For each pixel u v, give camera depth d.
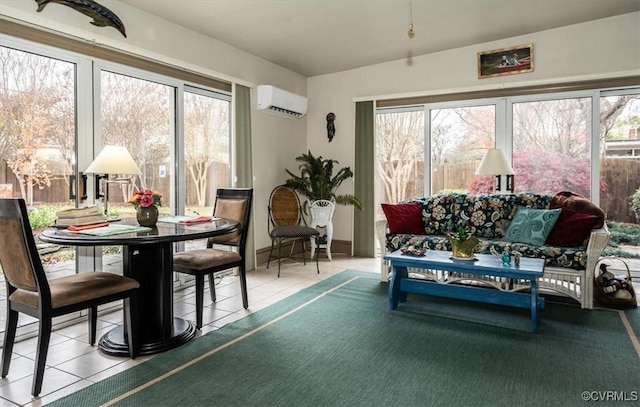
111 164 2.74
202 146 4.13
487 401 1.85
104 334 2.67
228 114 4.45
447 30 4.06
